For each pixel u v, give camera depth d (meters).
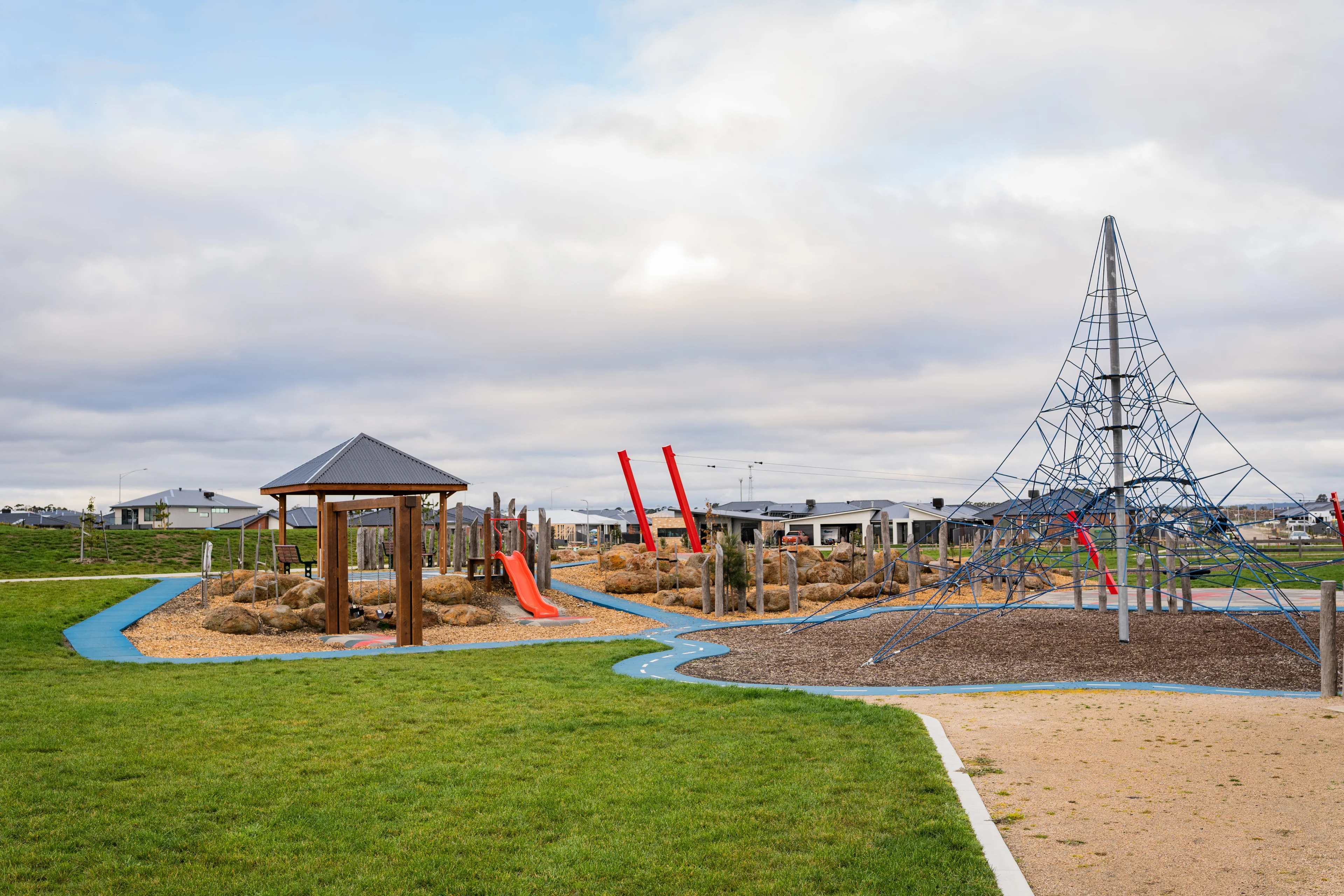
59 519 109.00
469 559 34.56
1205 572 24.78
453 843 7.59
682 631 26.64
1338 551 55.06
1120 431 22.67
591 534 93.38
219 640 23.73
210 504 103.31
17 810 8.38
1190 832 7.79
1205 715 12.86
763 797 8.78
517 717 12.88
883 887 6.63
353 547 55.00
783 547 38.78
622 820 8.14
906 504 87.62
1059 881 6.79
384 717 12.81
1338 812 8.24
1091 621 26.39
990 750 10.77
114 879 6.85
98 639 23.00
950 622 26.88
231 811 8.41
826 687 16.61
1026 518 26.02
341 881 6.84
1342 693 14.39
